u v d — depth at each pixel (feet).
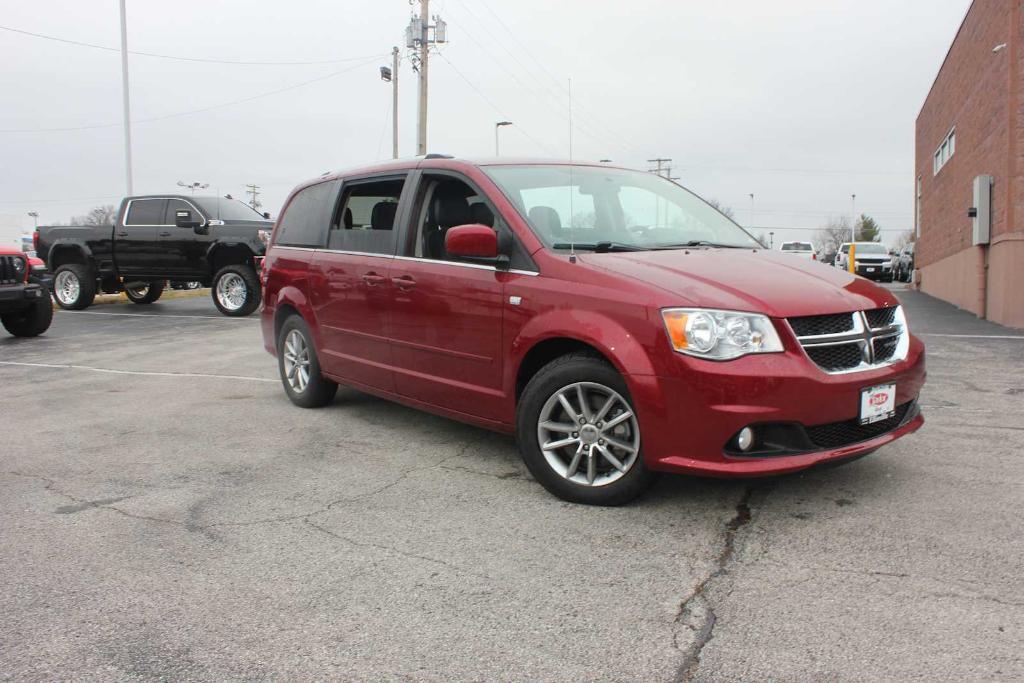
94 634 8.54
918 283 79.66
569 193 14.67
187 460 15.37
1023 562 9.73
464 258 14.19
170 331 38.45
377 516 12.00
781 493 12.41
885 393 11.36
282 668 7.82
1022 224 36.88
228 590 9.57
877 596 8.95
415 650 8.11
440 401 14.90
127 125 83.46
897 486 12.62
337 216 18.26
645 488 11.63
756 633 8.23
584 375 11.78
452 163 15.19
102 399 21.76
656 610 8.81
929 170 70.79
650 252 13.14
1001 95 38.70
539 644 8.16
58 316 46.96
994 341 31.01
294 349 19.99
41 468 14.97
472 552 10.55
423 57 93.40
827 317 11.19
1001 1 39.22
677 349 10.76
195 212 46.47
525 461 12.79
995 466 13.62
